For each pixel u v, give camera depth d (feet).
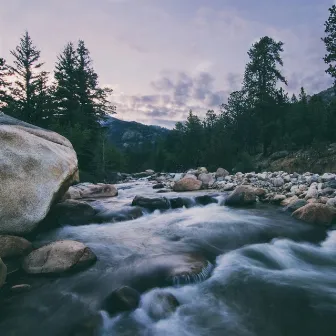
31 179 25.81
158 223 35.22
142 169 259.80
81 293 18.90
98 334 15.53
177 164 198.08
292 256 26.13
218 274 22.15
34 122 124.57
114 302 17.40
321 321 16.76
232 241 28.73
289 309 17.90
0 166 23.95
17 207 23.95
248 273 22.50
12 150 25.75
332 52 124.98
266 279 21.63
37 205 25.39
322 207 33.53
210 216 37.60
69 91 139.23
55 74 140.46
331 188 43.14
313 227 32.40
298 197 43.65
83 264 22.17
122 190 69.36
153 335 15.58
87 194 55.47
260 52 149.79
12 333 15.46
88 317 16.69
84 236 30.04
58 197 30.07
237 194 45.06
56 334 15.47
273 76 152.87
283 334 15.72
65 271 21.13
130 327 16.11
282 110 167.53
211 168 131.44
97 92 150.20
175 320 16.78
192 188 62.90
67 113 135.44
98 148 142.61
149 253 25.16
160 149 249.75
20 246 22.80
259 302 18.60
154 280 20.27
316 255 26.40
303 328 16.21
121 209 38.63
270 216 36.91
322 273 23.04
